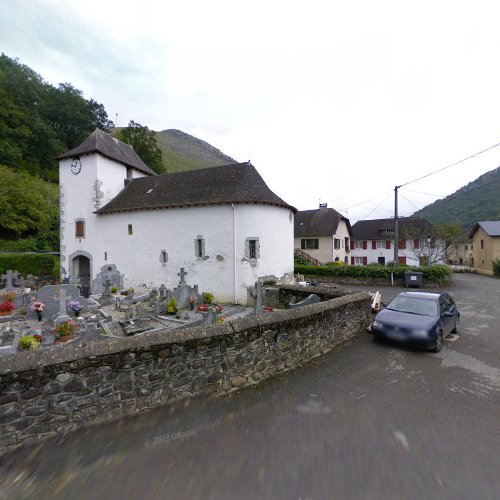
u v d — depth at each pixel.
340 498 2.72
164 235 16.95
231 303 15.38
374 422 4.05
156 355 4.28
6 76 39.91
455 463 3.22
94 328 7.43
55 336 7.46
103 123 53.94
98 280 16.41
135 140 41.16
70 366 3.68
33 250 25.70
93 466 3.13
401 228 38.50
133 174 22.08
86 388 3.79
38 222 27.72
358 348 7.34
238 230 15.35
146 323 10.01
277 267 16.52
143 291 17.02
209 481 2.94
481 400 4.73
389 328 7.43
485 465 3.19
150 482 2.92
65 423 3.65
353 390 5.04
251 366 5.25
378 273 21.73
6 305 10.80
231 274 15.40
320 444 3.55
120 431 3.72
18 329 8.72
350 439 3.65
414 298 8.38
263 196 15.98
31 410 3.46
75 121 47.34
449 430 3.87
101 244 18.81
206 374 4.73
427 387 5.20
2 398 3.31
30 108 40.03
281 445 3.52
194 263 16.19
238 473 3.05
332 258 33.03
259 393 4.88
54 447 3.40
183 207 16.44
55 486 2.86
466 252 45.84
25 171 33.91
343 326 7.97
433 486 2.88
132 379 4.10
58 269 22.77
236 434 3.73
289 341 6.00
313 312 6.60
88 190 19.22
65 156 19.55
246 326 5.13
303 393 4.90
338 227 34.75
